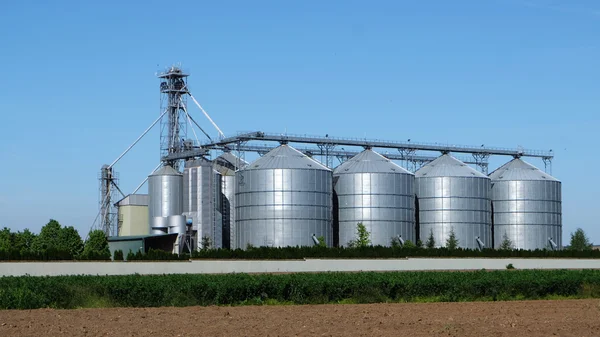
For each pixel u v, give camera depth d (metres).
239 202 128.25
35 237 126.00
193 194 135.12
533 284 58.59
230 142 130.62
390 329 38.88
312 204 125.62
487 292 57.38
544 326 40.47
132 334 36.88
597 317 44.62
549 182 147.12
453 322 41.75
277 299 52.94
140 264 75.38
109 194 148.38
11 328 38.69
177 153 140.00
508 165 151.00
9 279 53.53
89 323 40.59
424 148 144.00
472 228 138.62
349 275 58.25
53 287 49.16
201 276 56.38
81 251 124.62
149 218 140.00
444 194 138.25
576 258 108.69
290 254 89.69
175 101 149.00
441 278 57.38
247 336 36.41
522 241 144.38
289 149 130.12
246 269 80.62
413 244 127.19
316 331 38.03
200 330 38.19
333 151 145.12
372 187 130.75
